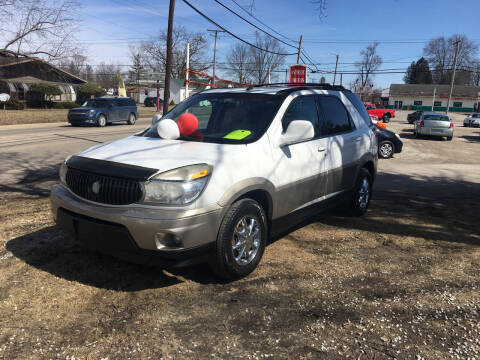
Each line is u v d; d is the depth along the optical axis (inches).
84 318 113.6
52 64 1178.0
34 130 774.5
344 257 164.2
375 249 174.6
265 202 148.9
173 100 2620.6
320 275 146.1
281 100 163.0
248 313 119.0
